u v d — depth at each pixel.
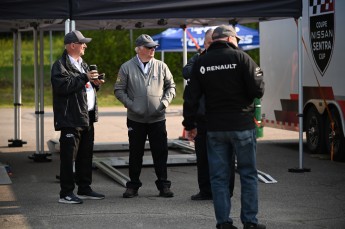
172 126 22.84
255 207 7.79
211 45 7.88
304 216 9.02
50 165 13.93
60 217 9.01
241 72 7.67
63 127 9.67
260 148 16.92
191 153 15.39
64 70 9.55
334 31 14.02
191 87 7.94
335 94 14.11
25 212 9.34
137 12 11.70
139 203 9.92
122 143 16.47
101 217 8.99
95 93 9.99
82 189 10.22
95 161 13.37
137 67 10.23
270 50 17.09
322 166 13.64
